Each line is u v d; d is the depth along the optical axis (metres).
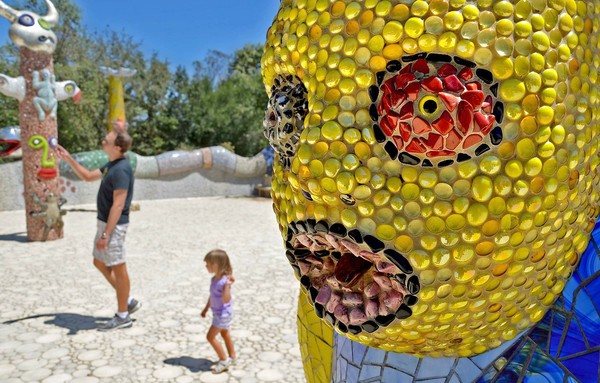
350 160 0.85
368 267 0.97
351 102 0.85
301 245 1.04
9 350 3.80
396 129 0.81
